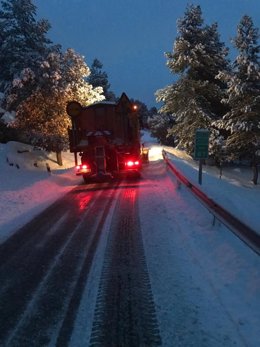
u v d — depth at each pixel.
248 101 28.48
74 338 4.31
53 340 4.29
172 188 13.96
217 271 5.94
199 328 4.41
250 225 5.82
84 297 5.31
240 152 30.25
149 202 11.72
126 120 18.38
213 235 7.61
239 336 4.21
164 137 57.59
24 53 31.34
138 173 18.52
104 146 17.75
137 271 6.16
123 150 18.20
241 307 4.79
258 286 5.18
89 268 6.39
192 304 4.97
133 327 4.49
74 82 29.31
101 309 4.95
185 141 34.38
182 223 8.87
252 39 28.44
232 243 6.87
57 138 29.12
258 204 13.66
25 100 28.39
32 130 28.64
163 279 5.80
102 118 18.45
